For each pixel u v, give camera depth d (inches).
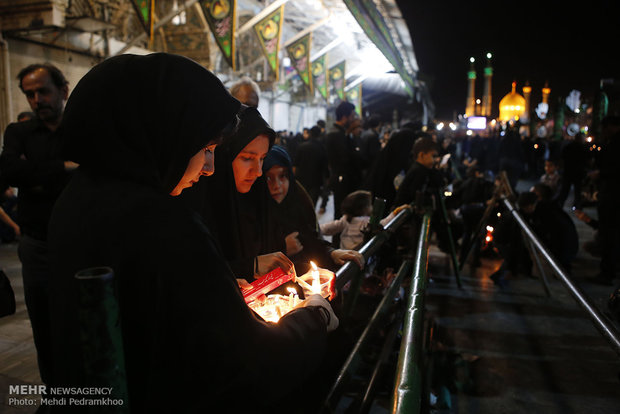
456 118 1812.3
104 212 30.4
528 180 750.5
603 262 208.2
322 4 454.6
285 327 35.5
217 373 29.3
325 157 278.5
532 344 142.8
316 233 81.0
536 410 106.3
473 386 114.3
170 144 33.5
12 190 258.5
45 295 83.3
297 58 475.5
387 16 428.8
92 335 23.2
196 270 29.5
